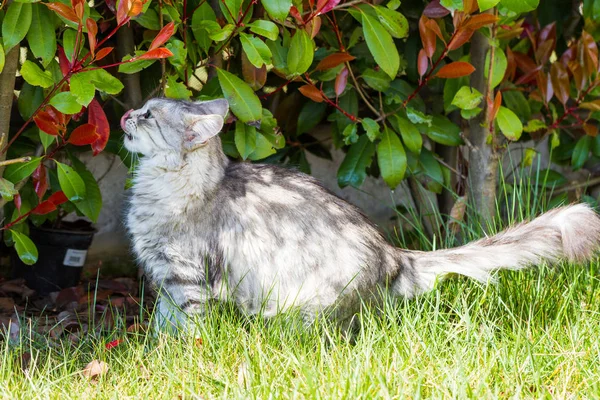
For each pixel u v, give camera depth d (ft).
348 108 17.08
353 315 13.55
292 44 14.48
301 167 18.84
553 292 14.32
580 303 13.88
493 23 15.48
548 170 18.12
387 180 16.40
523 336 12.42
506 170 22.72
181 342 12.73
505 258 13.75
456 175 19.53
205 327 12.86
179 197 13.60
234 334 12.67
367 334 12.23
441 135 17.19
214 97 15.43
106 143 15.37
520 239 13.88
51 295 17.78
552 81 17.57
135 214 14.05
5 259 19.56
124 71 13.88
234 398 10.79
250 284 13.66
